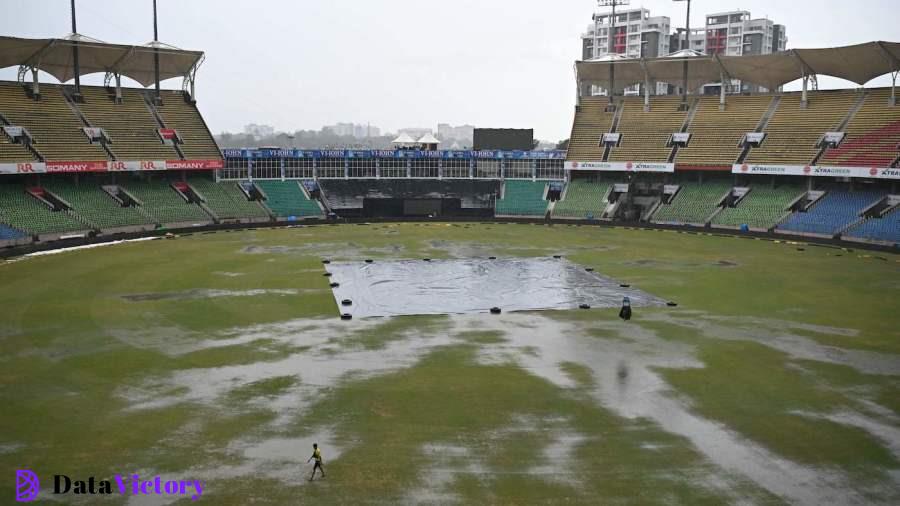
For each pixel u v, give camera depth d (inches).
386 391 1214.3
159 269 2348.7
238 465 933.2
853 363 1387.8
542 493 864.3
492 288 2080.5
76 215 3129.9
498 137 4638.3
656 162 3924.7
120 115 3747.5
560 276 2272.4
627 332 1609.3
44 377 1269.7
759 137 3774.6
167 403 1150.3
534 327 1653.5
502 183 4402.1
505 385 1248.8
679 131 4087.1
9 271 2276.1
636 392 1220.5
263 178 4158.5
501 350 1465.3
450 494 860.6
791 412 1134.4
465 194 4473.4
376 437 1024.9
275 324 1662.2
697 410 1140.5
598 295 1994.3
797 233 3255.4
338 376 1290.6
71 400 1159.6
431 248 2893.7
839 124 3622.0
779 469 935.0
